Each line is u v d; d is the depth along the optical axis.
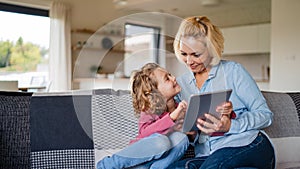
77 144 1.16
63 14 5.11
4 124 1.13
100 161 1.04
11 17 4.77
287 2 4.71
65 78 5.05
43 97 1.21
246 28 6.23
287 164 1.48
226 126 1.18
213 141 1.23
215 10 6.30
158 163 1.03
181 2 5.36
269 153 1.24
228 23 6.63
